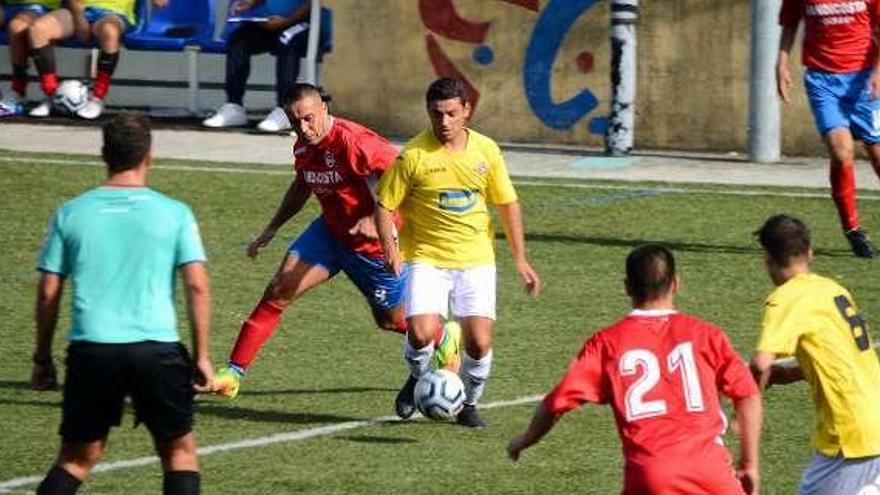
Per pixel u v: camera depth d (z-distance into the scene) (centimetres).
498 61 5497
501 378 3055
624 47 5172
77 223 2106
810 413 2842
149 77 5969
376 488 2458
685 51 5316
